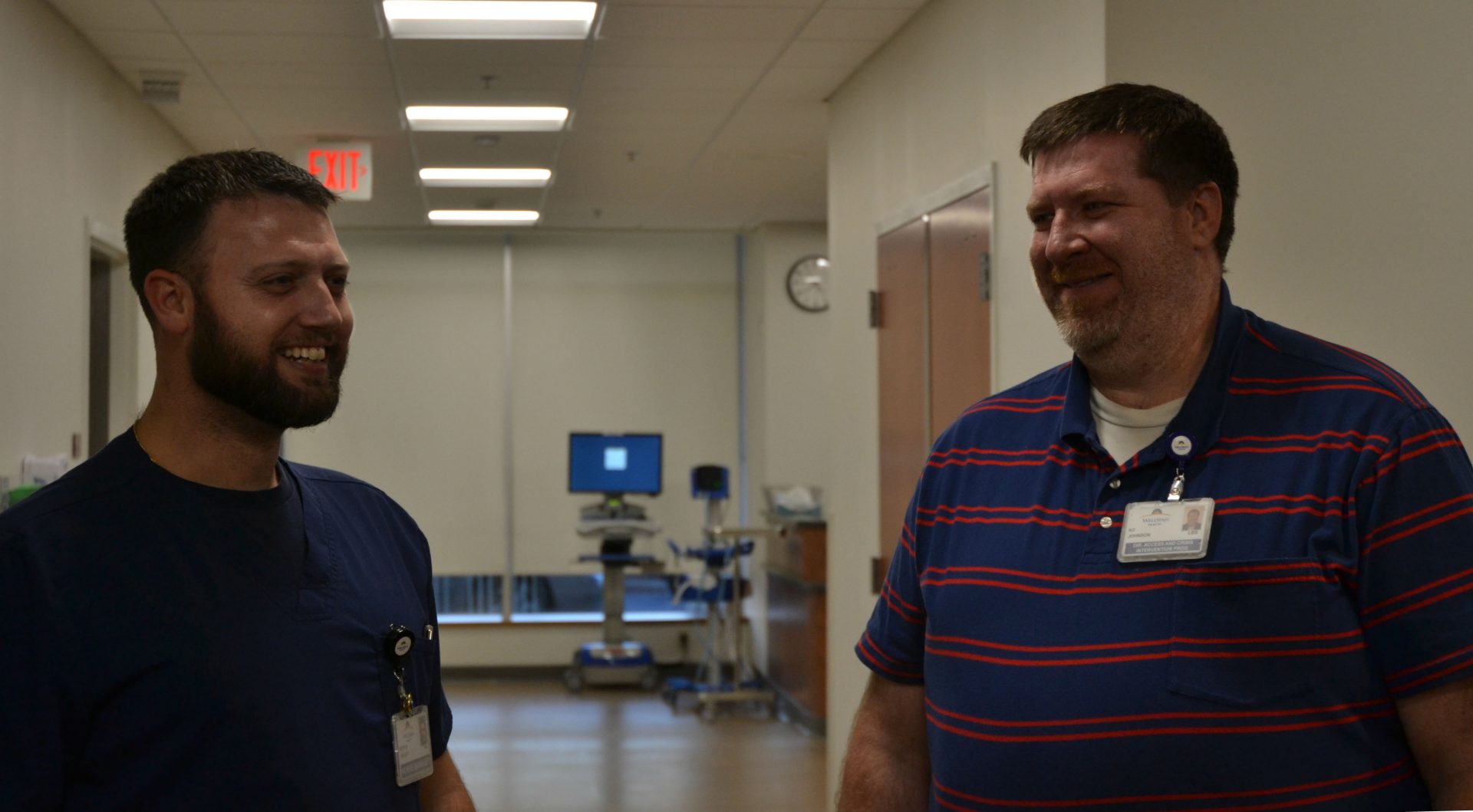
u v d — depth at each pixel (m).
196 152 6.60
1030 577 1.45
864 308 5.18
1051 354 3.41
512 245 9.70
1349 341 2.90
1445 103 2.78
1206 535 1.34
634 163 7.05
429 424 9.59
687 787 6.08
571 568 9.65
